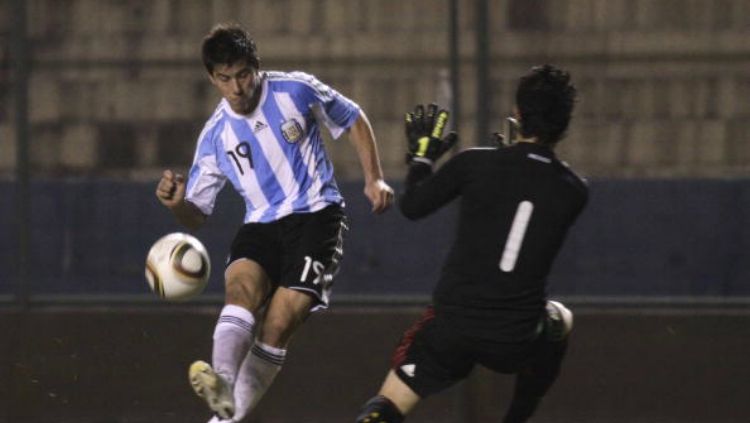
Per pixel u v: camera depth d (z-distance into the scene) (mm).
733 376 27828
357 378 28500
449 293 17500
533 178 17297
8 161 29016
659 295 27969
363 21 28031
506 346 17391
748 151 27484
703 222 27734
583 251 28125
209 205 19469
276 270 19047
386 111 28062
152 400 28844
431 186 17578
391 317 28359
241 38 18125
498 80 27781
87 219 28906
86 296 28969
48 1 28656
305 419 28609
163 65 28500
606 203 27953
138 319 28859
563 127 17531
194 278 18938
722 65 27375
